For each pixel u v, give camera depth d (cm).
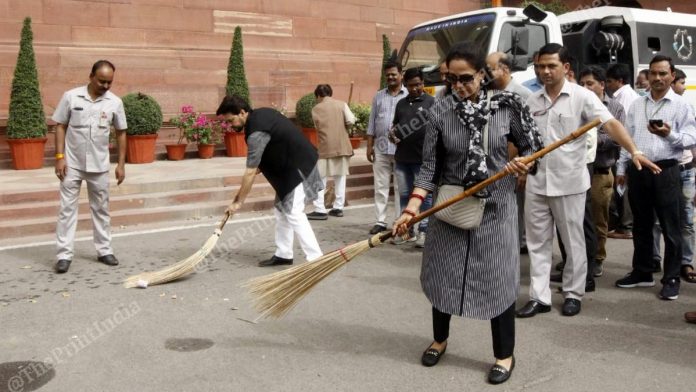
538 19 922
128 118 1137
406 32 1694
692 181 618
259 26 1463
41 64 1212
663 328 499
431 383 408
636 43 1136
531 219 529
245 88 1341
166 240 773
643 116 566
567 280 534
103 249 672
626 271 658
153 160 1177
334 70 1560
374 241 425
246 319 516
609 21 1119
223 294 577
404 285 605
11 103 1069
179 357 445
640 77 902
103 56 1271
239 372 423
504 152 405
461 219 396
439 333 433
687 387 401
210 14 1398
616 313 533
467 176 395
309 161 638
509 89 575
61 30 1244
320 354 451
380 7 1650
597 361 439
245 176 620
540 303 530
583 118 509
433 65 1005
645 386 402
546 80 511
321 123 901
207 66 1381
